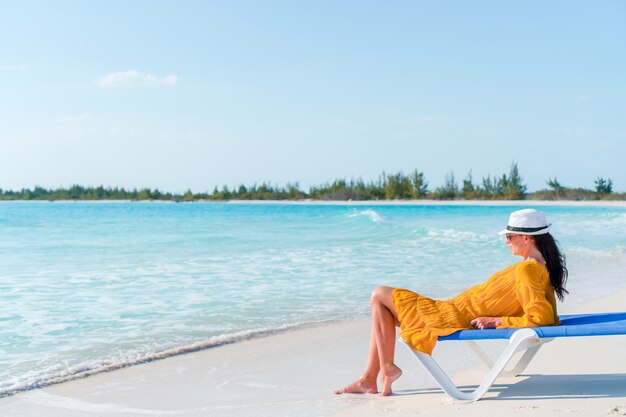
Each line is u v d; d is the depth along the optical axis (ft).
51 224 104.88
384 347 13.61
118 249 55.01
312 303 27.35
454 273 37.47
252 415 12.68
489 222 103.60
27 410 13.56
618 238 65.67
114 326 22.58
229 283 33.40
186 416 12.82
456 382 14.53
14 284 32.91
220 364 17.34
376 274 37.09
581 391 12.85
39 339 20.56
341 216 127.54
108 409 13.52
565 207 169.27
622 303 25.75
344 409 12.75
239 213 162.61
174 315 24.61
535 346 14.05
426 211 158.71
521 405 11.96
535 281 12.59
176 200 388.37
